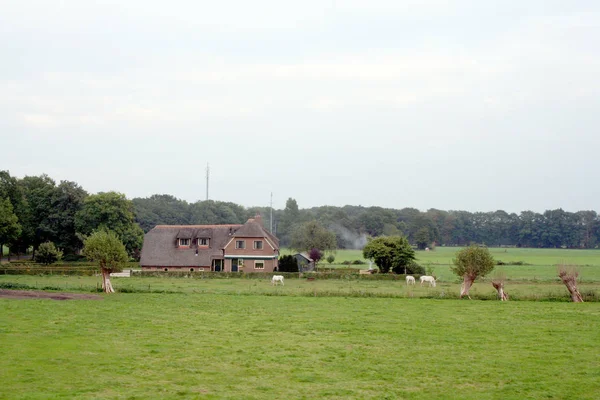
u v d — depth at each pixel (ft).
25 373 74.49
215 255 284.20
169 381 72.79
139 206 579.48
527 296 158.71
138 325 110.22
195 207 652.07
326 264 364.17
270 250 279.08
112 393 67.31
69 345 91.15
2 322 109.91
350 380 74.49
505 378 75.87
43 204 341.62
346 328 109.19
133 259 336.70
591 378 75.87
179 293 168.45
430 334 104.01
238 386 71.10
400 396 68.28
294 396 67.56
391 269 259.19
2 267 264.93
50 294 158.92
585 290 178.70
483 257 160.66
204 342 95.40
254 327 109.60
